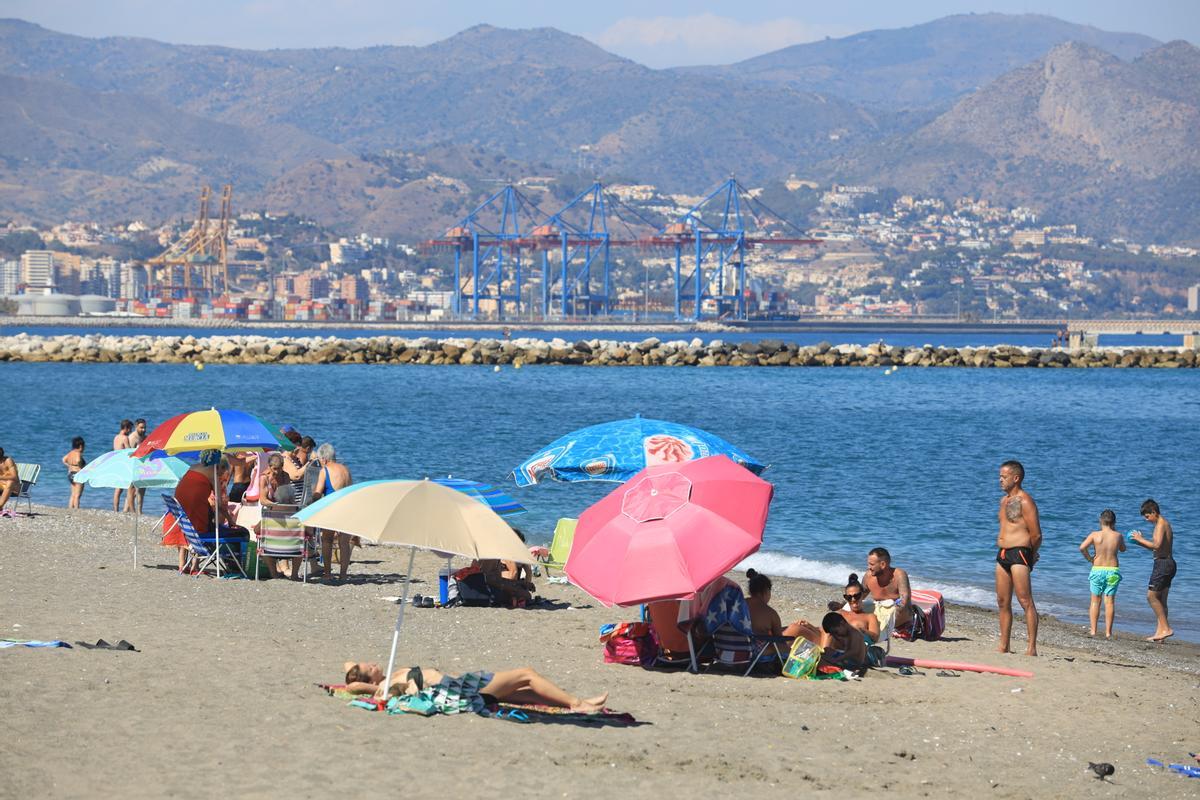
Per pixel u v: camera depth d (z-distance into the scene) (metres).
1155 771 28.80
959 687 36.38
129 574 49.88
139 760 26.08
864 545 69.62
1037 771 28.50
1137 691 36.66
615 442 46.34
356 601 46.56
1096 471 110.00
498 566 47.81
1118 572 47.81
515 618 44.62
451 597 47.12
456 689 30.95
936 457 118.88
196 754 26.59
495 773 26.17
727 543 34.44
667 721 31.02
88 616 40.81
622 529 35.25
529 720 30.19
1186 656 44.72
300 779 25.31
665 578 33.94
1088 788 27.48
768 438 137.88
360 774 25.78
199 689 31.70
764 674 37.06
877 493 91.50
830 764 28.16
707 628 36.94
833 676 36.81
